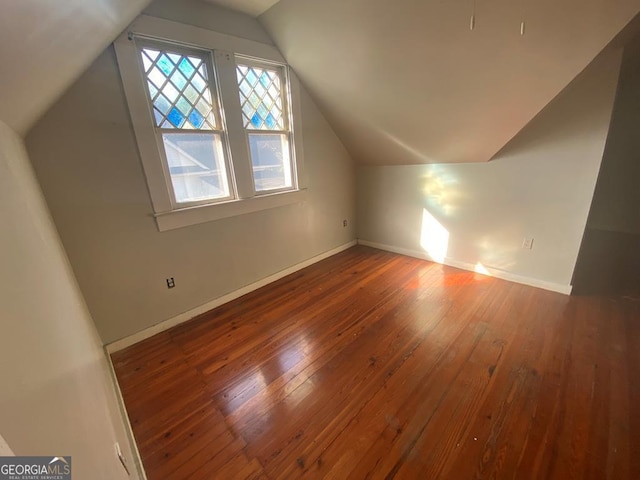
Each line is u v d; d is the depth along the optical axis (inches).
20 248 23.9
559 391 59.7
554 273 98.6
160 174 80.4
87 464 21.5
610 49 63.5
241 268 105.8
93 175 70.3
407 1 65.3
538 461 47.1
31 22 22.1
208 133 88.7
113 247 76.0
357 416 56.8
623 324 80.4
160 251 84.5
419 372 66.9
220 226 97.0
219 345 80.2
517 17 58.5
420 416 56.1
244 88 95.4
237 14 87.0
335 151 133.3
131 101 72.4
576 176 88.0
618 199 143.0
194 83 84.0
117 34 63.3
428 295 101.3
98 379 45.1
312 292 107.9
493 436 51.5
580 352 70.4
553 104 82.4
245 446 52.2
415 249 138.2
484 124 87.0
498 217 107.5
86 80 66.1
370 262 134.3
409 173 129.6
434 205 125.3
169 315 89.1
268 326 88.0
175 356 76.5
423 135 103.8
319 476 46.8
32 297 22.6
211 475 47.8
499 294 99.4
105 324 77.5
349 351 75.2
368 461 48.6
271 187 111.7
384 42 76.8
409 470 46.9
